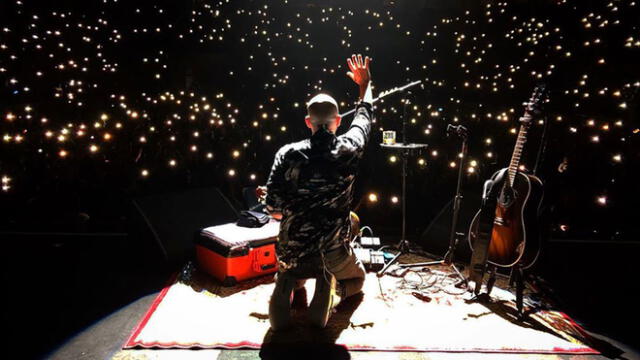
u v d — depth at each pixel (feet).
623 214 15.01
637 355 7.93
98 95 21.06
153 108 19.95
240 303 9.70
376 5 29.48
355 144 7.68
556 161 16.31
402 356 7.73
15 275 11.25
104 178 16.34
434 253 13.10
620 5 23.97
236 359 7.57
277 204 7.86
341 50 29.35
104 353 7.84
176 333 8.36
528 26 25.82
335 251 8.31
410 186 17.80
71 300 9.96
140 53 25.88
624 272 11.93
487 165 17.71
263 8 28.60
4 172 15.11
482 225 9.59
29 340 8.24
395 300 9.89
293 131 21.20
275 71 27.50
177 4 26.68
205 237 11.07
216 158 18.10
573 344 8.22
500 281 11.17
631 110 18.70
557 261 12.60
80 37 24.18
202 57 27.14
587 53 24.84
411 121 20.61
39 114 17.79
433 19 29.37
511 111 20.71
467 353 7.89
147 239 12.13
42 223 14.65
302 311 9.20
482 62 27.40
